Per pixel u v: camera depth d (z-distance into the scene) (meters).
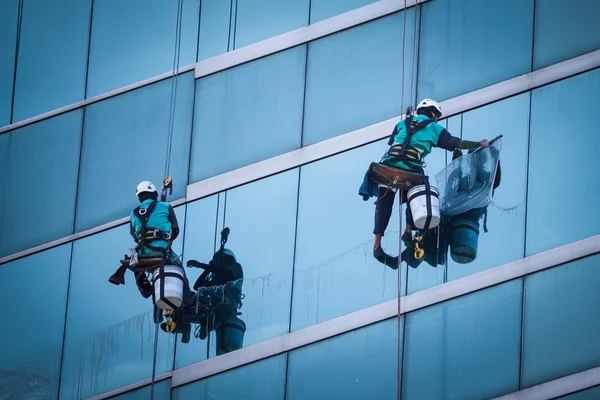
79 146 48.97
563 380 41.97
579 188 43.81
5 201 49.00
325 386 43.62
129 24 49.69
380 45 46.72
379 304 43.91
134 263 43.91
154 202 44.41
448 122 45.28
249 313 45.06
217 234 46.28
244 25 48.38
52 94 49.81
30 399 46.28
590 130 44.38
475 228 43.94
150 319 46.12
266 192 46.28
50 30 50.47
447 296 43.44
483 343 42.75
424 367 42.97
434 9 46.56
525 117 44.88
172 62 48.78
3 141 49.69
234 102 47.66
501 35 45.91
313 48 47.34
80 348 46.47
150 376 45.41
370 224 44.94
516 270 43.22
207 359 44.97
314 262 44.97
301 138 46.56
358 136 46.00
